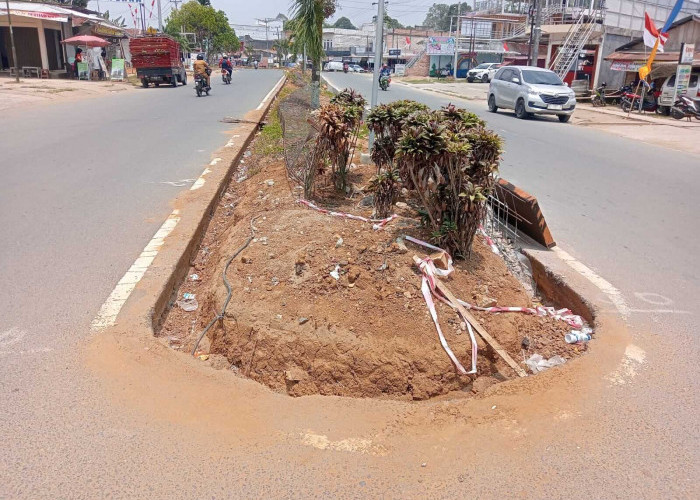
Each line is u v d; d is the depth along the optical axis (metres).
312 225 5.77
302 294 4.51
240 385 3.50
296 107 14.99
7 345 3.90
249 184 9.13
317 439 3.04
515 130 17.83
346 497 2.65
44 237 6.20
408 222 5.81
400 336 4.13
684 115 23.36
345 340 4.08
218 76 48.69
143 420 3.15
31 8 33.12
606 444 3.07
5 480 2.71
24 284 4.92
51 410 3.22
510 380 3.71
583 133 17.95
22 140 12.16
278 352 4.11
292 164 8.56
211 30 72.12
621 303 5.00
